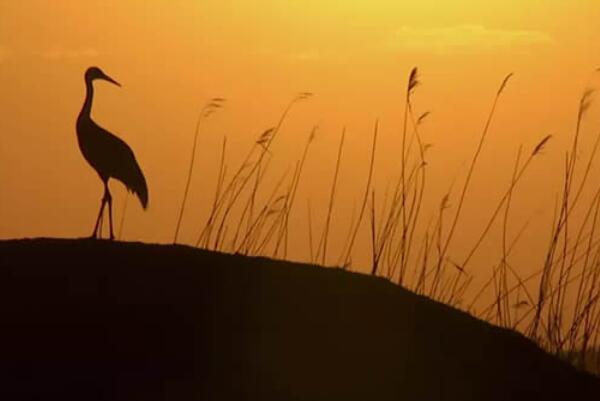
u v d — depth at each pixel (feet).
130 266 145.89
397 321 145.89
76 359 134.92
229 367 135.85
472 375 141.49
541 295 164.86
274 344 139.03
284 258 162.50
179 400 131.44
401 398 136.46
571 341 163.73
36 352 135.23
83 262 145.89
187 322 139.74
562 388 144.25
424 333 144.87
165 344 137.28
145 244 150.00
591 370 164.86
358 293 147.95
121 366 134.62
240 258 149.89
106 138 168.45
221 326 140.05
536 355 148.46
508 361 145.07
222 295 143.64
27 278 143.13
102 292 141.90
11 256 146.30
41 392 131.13
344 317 143.95
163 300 141.90
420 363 140.77
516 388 141.28
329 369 137.49
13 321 138.00
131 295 141.90
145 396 131.54
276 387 134.51
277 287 146.30
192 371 134.92
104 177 168.45
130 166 169.07
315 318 143.23
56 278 143.43
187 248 150.10
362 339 142.20
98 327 138.10
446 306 150.92
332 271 151.33
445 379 139.95
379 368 139.13
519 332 153.48
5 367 133.59
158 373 134.31
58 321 138.31
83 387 131.95
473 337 147.23
